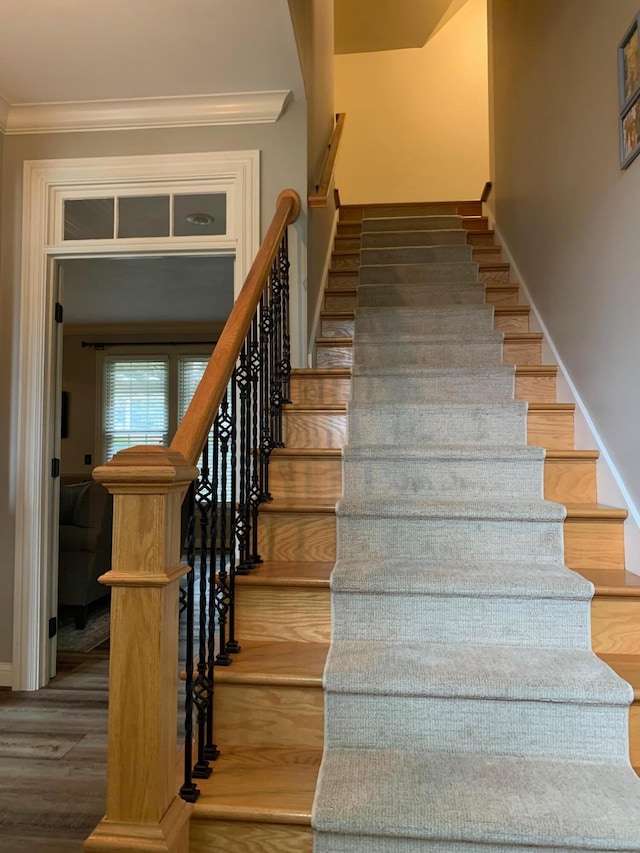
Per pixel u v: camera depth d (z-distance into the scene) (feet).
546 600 5.69
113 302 21.06
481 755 4.91
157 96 9.16
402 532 6.66
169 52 8.13
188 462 4.23
